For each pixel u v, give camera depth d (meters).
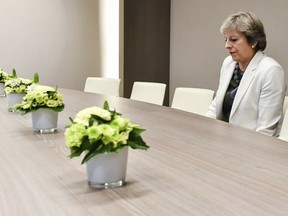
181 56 6.29
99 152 1.12
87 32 6.10
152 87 3.74
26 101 2.00
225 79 2.99
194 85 6.14
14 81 2.69
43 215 1.03
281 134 2.29
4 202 1.12
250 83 2.74
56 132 2.03
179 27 6.27
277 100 2.66
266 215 1.02
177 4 6.27
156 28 6.32
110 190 1.20
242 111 2.78
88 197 1.15
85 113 1.19
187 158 1.54
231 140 1.85
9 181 1.29
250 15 2.73
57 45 5.97
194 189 1.21
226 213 1.03
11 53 5.72
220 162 1.49
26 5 5.72
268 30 4.97
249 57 2.79
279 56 4.88
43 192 1.19
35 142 1.83
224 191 1.19
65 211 1.05
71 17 6.00
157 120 2.39
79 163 1.48
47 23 5.88
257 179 1.30
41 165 1.46
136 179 1.30
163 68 6.45
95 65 6.20
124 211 1.05
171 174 1.35
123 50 6.12
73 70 6.10
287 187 1.22
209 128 2.14
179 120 2.39
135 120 2.39
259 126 2.70
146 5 6.21
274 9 4.87
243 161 1.50
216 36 5.70
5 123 2.30
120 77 6.16
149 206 1.08
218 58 5.71
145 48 6.28
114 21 6.13
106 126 1.13
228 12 5.47
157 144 1.78
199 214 1.03
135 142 1.20
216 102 3.01
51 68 5.97
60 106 2.04
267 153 1.62
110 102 3.17
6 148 1.72
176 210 1.05
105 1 6.12
